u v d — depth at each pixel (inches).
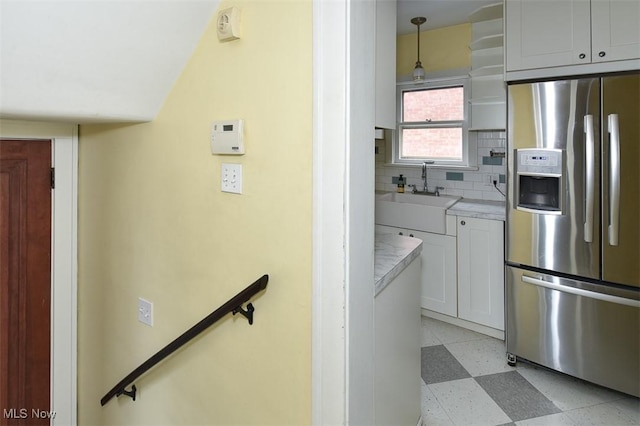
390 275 55.8
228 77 50.0
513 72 93.7
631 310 81.3
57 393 78.6
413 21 129.7
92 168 74.7
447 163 137.0
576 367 89.3
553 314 91.7
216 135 50.6
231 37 48.1
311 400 43.7
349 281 40.6
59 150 75.0
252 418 50.3
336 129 39.4
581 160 84.1
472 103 127.6
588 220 84.1
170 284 60.4
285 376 46.2
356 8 39.8
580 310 87.6
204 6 50.1
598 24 81.7
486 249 111.1
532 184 93.8
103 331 74.5
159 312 62.6
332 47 39.2
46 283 75.8
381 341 54.3
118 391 69.3
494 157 129.0
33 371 75.6
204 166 53.9
